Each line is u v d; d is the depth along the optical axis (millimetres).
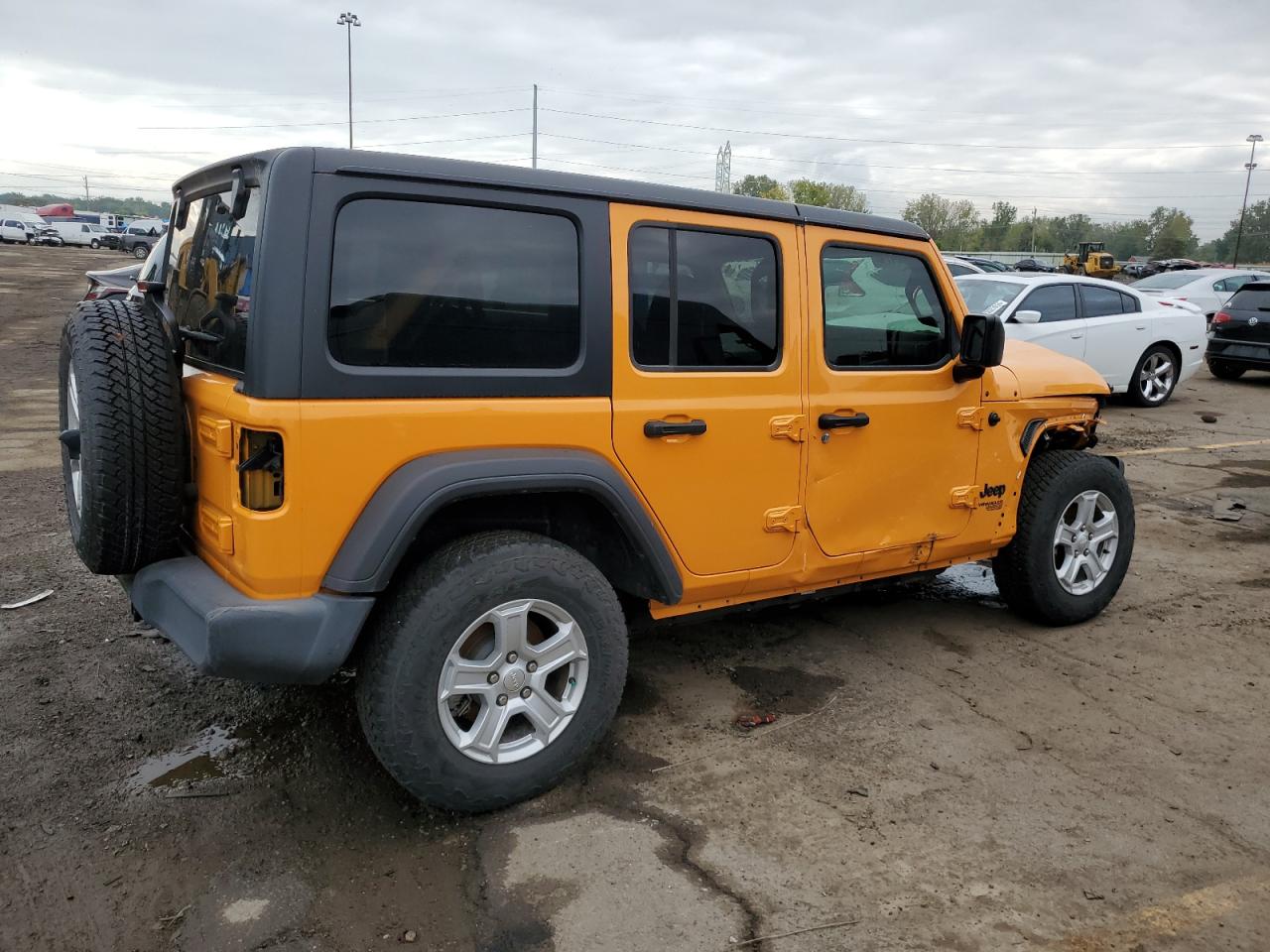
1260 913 2582
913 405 3824
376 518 2611
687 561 3289
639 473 3098
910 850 2822
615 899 2559
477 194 2746
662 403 3117
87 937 2379
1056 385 4430
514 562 2816
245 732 3420
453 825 2893
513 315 2830
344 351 2570
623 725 3559
